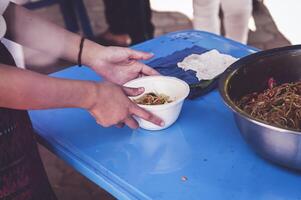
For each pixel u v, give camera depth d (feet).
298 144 2.69
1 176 3.24
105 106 3.20
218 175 3.04
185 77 4.23
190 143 3.40
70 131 3.72
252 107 3.38
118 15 10.52
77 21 11.07
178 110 3.59
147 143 3.46
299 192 2.83
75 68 4.71
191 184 2.98
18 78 2.85
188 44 4.95
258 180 2.95
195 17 8.98
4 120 3.19
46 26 3.89
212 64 4.39
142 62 4.58
